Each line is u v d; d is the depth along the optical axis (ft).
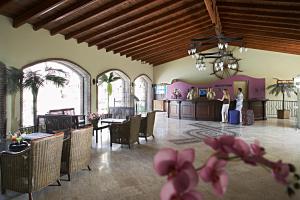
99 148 19.43
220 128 29.14
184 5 23.65
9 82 18.58
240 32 32.32
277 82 38.88
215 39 24.17
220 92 40.52
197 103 37.91
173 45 36.55
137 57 40.06
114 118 26.76
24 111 22.45
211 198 10.28
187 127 30.07
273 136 23.93
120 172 13.76
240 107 32.73
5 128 18.81
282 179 2.41
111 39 28.76
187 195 2.25
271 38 32.50
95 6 19.90
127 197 10.57
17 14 19.07
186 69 45.57
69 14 19.72
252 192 10.94
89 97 29.22
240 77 39.19
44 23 20.61
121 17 22.66
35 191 10.36
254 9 22.94
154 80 48.21
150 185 11.89
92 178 12.83
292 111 39.14
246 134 25.04
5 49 18.94
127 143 19.19
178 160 2.45
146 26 27.02
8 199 10.39
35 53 21.66
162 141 21.83
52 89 27.45
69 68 27.61
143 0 20.66
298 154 17.06
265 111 37.81
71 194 10.85
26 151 10.55
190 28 31.12
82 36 26.61
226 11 25.96
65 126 18.94
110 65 33.30
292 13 22.27
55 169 11.24
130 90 39.04
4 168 10.50
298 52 36.40
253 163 2.47
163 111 46.98
